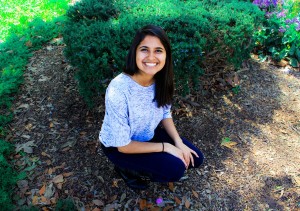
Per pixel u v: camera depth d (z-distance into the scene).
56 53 4.37
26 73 4.01
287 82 4.00
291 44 4.30
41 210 2.54
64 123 3.31
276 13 4.20
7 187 2.66
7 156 2.97
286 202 2.66
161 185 2.75
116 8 3.46
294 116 3.51
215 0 3.72
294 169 2.92
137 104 2.08
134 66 1.98
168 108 2.47
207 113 3.46
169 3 3.59
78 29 3.06
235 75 3.89
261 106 3.61
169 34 2.94
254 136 3.24
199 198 2.67
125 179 2.60
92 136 3.16
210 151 3.07
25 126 3.29
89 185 2.74
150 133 2.36
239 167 2.93
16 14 5.46
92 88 2.99
